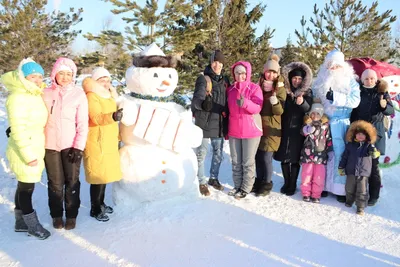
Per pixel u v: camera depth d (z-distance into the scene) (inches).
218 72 193.0
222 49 362.0
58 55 502.3
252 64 376.5
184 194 184.5
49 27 504.1
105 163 158.9
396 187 214.8
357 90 183.9
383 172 232.4
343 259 135.1
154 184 173.5
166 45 335.3
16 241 143.6
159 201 178.4
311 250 140.9
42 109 141.2
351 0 420.5
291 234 153.5
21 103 135.3
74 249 138.2
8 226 156.3
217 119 192.9
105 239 146.2
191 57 361.4
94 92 156.9
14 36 462.9
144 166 171.8
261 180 203.3
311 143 188.1
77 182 154.3
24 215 144.9
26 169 139.6
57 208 152.7
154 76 172.4
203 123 191.6
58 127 145.3
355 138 175.6
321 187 189.5
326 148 189.2
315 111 187.3
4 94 521.3
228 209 177.3
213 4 357.1
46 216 166.6
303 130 186.9
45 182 208.7
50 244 141.6
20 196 143.9
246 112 182.9
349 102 181.0
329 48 406.0
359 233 155.7
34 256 132.9
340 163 180.4
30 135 138.6
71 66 147.2
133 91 179.0
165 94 177.2
